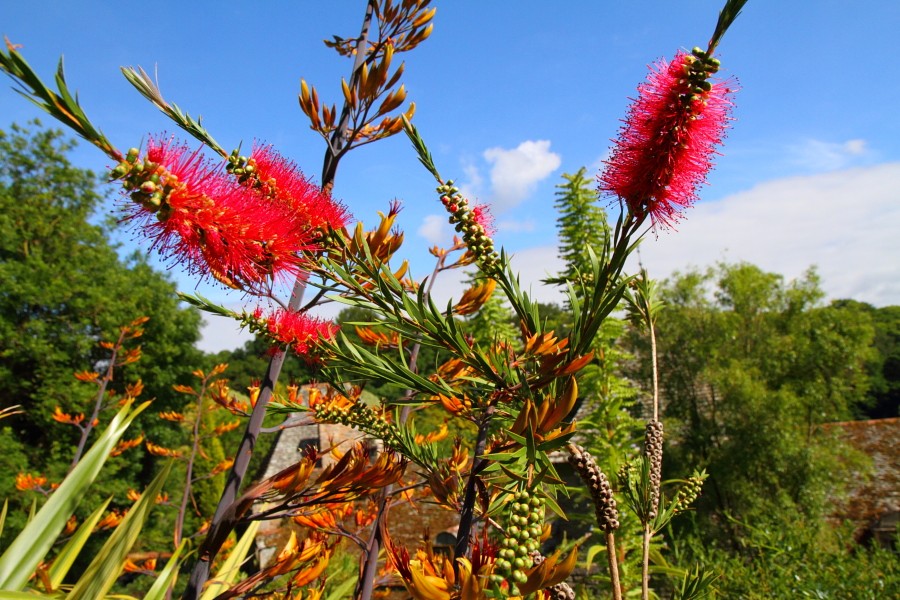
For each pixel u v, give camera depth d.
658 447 1.18
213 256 0.79
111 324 14.12
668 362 12.81
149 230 0.78
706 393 12.47
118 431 1.40
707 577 1.12
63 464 12.68
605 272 0.81
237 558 2.17
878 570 3.63
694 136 0.79
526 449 0.68
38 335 13.49
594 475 0.85
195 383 16.16
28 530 1.21
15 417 13.20
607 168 0.83
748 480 11.23
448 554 1.00
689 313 13.12
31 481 4.25
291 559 1.59
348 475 1.41
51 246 14.91
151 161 0.71
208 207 0.74
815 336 12.95
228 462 3.80
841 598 3.51
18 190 15.34
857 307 13.47
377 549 1.80
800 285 13.57
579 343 0.84
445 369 1.38
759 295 13.56
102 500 12.55
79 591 1.20
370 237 1.17
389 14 2.03
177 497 11.88
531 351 0.91
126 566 2.40
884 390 27.38
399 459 1.44
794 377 13.05
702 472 1.19
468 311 1.60
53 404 12.83
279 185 0.99
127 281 15.62
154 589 1.41
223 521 1.45
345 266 1.02
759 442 10.97
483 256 0.99
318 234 1.01
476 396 1.03
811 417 12.20
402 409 1.69
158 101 0.91
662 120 0.78
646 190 0.79
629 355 5.74
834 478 11.02
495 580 0.64
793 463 10.72
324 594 2.07
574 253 4.93
